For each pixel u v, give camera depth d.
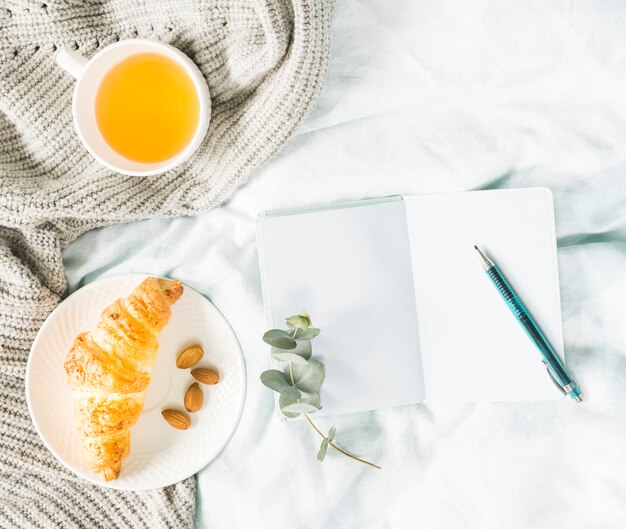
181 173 0.62
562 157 0.61
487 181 0.61
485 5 0.59
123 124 0.57
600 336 0.61
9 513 0.64
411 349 0.61
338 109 0.61
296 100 0.58
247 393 0.63
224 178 0.61
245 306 0.63
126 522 0.65
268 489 0.63
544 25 0.59
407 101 0.61
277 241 0.60
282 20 0.56
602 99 0.60
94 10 0.59
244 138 0.60
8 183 0.60
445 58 0.60
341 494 0.63
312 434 0.63
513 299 0.59
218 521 0.64
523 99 0.60
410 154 0.61
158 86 0.56
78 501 0.65
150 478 0.63
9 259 0.61
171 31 0.58
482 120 0.61
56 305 0.63
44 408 0.62
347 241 0.60
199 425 0.63
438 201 0.60
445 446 0.63
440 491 0.63
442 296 0.61
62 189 0.60
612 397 0.61
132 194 0.61
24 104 0.60
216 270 0.63
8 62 0.60
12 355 0.63
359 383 0.61
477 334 0.61
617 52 0.59
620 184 0.61
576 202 0.61
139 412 0.60
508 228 0.60
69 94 0.61
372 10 0.60
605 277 0.61
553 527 0.63
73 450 0.63
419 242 0.61
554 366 0.60
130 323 0.58
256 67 0.58
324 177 0.62
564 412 0.62
